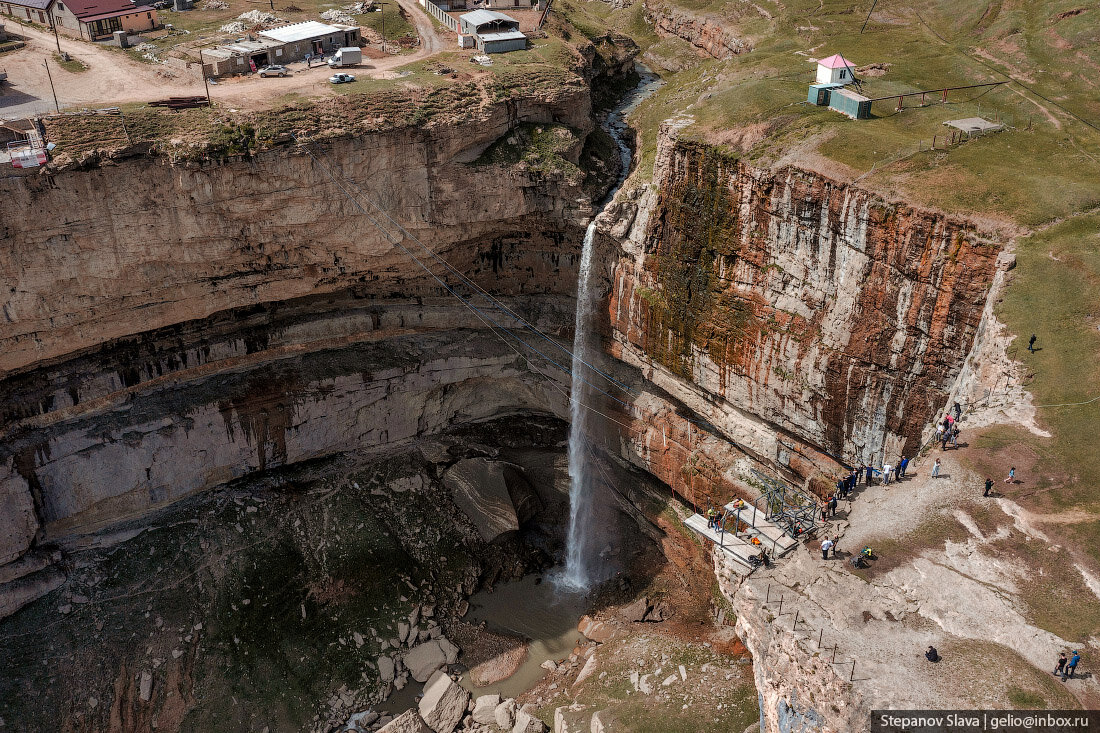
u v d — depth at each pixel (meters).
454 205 65.12
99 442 61.62
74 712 55.31
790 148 55.84
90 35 77.69
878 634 36.34
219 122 58.94
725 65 79.88
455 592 65.12
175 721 55.84
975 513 40.50
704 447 63.19
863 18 82.69
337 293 68.88
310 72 72.56
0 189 51.91
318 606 61.94
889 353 50.72
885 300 50.31
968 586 37.66
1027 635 35.41
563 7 96.62
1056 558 37.88
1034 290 46.50
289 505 66.50
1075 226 48.59
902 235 48.91
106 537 62.28
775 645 37.56
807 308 53.97
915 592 37.84
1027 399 44.06
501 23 81.25
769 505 53.59
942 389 49.41
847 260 51.47
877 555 39.88
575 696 56.88
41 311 56.50
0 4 83.44
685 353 62.06
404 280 69.62
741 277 57.38
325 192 60.47
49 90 66.69
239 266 61.84
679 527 65.94
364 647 60.66
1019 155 55.06
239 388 65.75
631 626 62.03
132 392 63.66
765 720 39.56
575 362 70.06
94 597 59.66
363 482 69.38
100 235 56.06
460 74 70.75
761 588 39.22
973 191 50.34
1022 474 41.44
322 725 56.91
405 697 59.09
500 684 59.62
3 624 58.19
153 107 62.31
